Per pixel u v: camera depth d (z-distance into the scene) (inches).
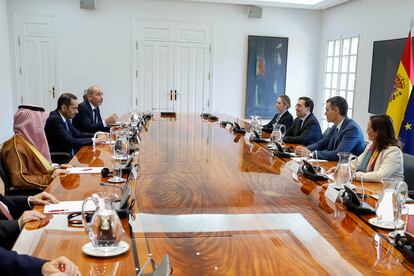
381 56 247.6
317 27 327.9
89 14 297.1
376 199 84.2
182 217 66.7
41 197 76.5
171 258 51.0
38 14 292.4
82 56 301.0
